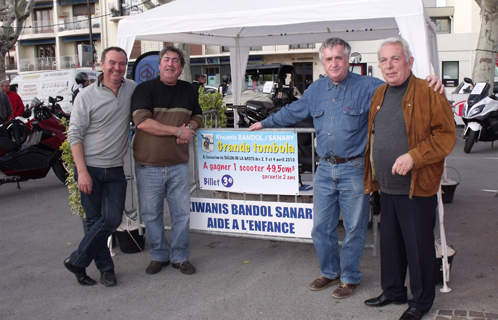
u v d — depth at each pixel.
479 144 11.48
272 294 3.56
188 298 3.54
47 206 6.67
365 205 3.36
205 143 4.21
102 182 3.72
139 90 3.77
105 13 38.16
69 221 5.85
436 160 2.82
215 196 4.68
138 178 3.99
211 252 4.56
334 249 3.60
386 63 2.92
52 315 3.33
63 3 39.91
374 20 6.69
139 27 4.64
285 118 3.66
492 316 3.06
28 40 41.16
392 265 3.20
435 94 2.86
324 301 3.42
